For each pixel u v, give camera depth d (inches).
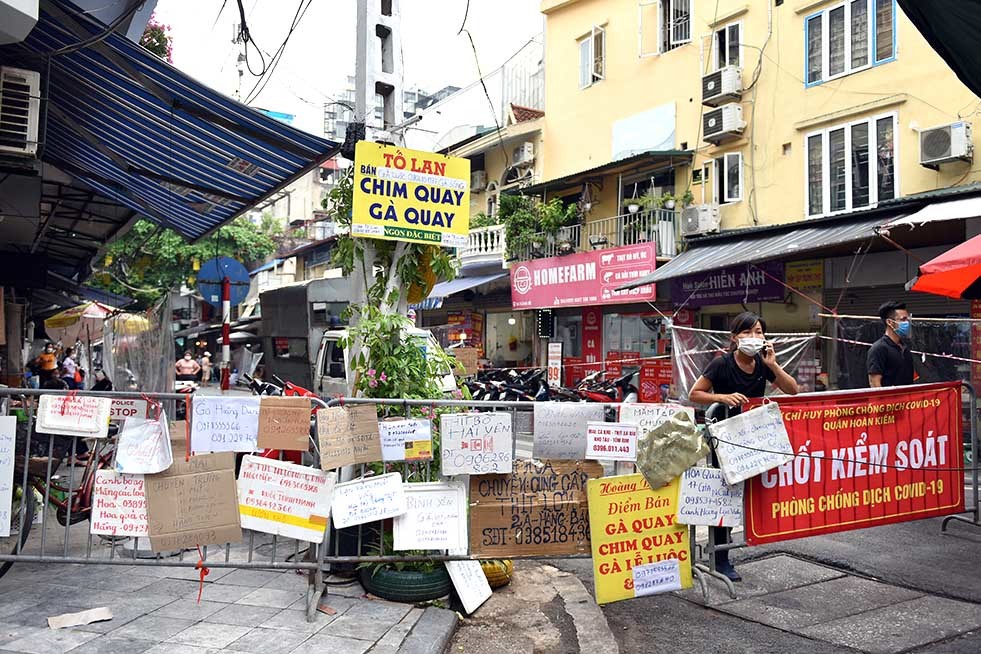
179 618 158.4
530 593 193.2
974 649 151.3
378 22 239.1
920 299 449.4
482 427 175.5
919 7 193.6
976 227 400.5
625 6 691.4
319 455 169.3
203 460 164.9
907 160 472.7
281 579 187.9
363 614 165.0
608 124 703.7
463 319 882.1
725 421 180.5
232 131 262.4
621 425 177.3
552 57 775.7
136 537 162.6
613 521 172.7
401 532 172.6
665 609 179.6
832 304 494.0
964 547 224.1
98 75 252.1
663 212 615.8
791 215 540.1
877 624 165.6
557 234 721.6
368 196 209.0
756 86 566.9
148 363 437.4
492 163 866.1
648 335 635.5
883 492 202.7
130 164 331.6
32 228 405.4
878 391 201.8
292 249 1437.0
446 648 155.9
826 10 518.9
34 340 1002.1
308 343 564.1
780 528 185.8
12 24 178.9
